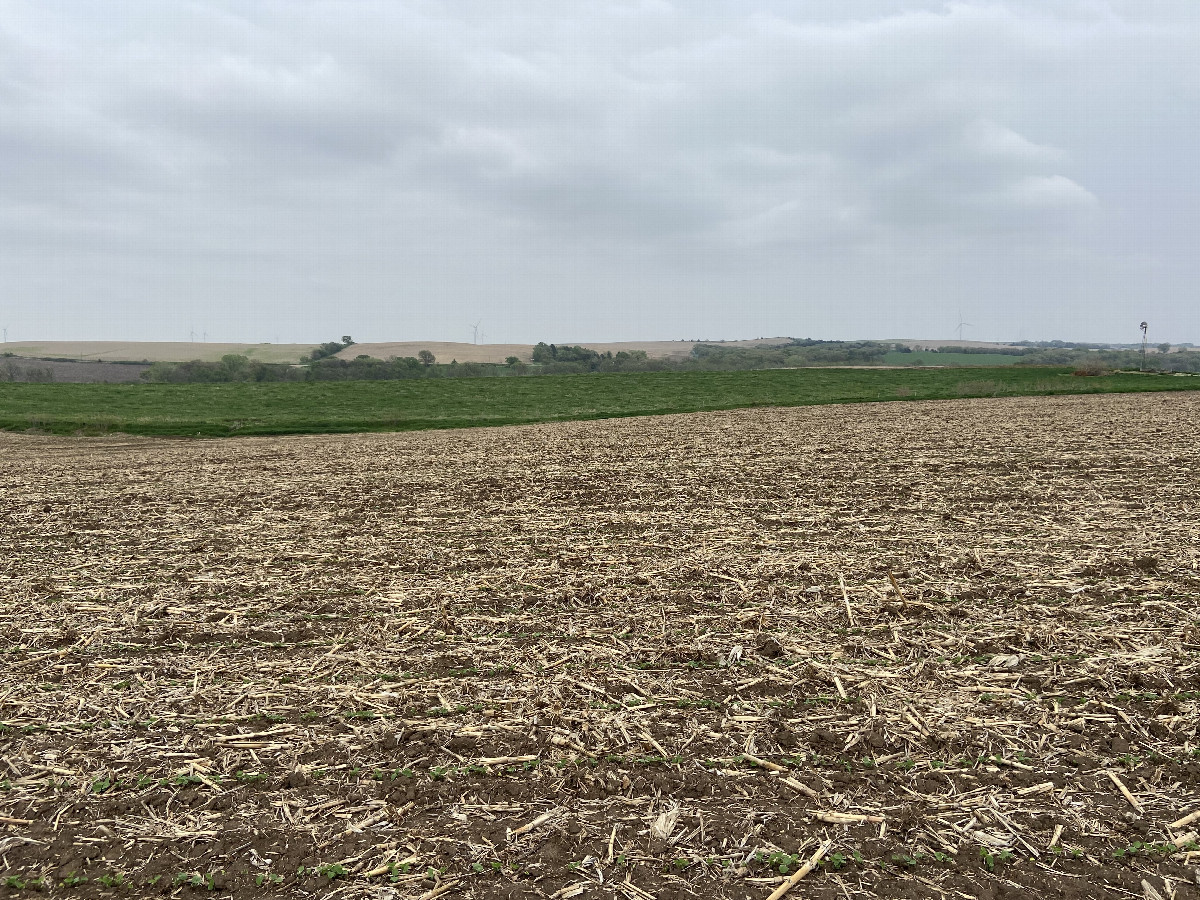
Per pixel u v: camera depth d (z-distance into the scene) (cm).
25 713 634
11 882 431
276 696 657
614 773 525
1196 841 436
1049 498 1430
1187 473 1656
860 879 416
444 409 5719
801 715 600
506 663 718
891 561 1011
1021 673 655
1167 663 660
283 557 1144
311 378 10575
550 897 408
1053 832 449
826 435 2834
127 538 1306
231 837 465
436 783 518
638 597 899
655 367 12675
